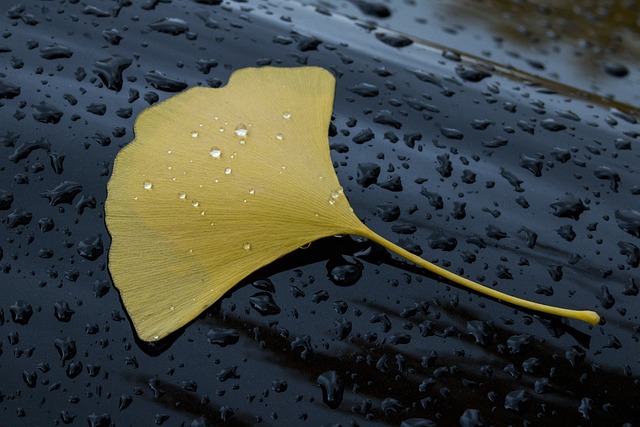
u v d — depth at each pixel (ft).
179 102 0.70
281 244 0.65
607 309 0.67
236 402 0.62
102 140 0.71
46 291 0.64
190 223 0.65
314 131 0.70
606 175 0.76
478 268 0.68
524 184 0.74
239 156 0.67
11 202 0.67
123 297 0.63
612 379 0.65
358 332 0.65
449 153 0.75
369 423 0.62
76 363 0.62
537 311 0.67
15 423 0.60
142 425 0.61
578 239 0.71
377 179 0.72
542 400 0.63
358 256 0.68
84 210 0.67
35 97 0.73
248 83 0.73
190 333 0.64
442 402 0.63
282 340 0.64
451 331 0.65
